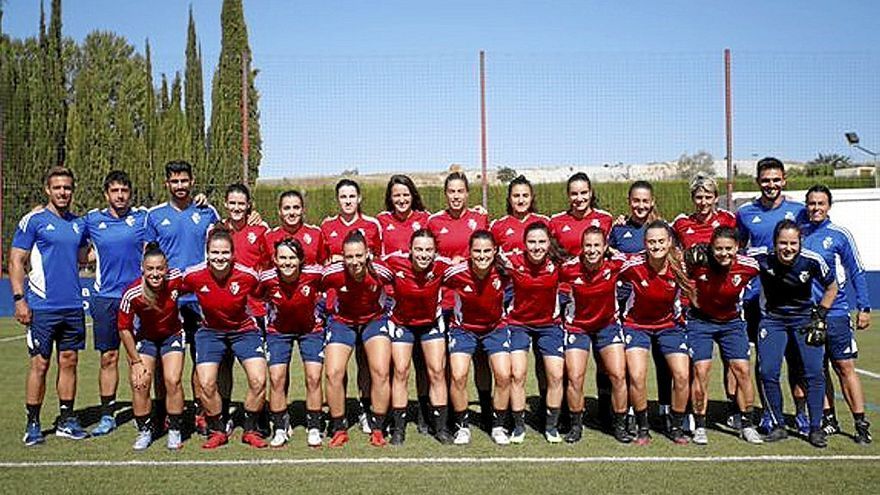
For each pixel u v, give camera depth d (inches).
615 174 717.3
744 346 251.9
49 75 984.3
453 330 256.7
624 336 254.4
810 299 250.7
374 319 255.0
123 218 268.8
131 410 306.8
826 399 261.1
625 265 247.9
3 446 249.1
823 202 254.8
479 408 309.6
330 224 290.5
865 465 222.8
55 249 255.1
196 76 1334.9
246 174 580.7
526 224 286.5
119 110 1176.2
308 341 254.7
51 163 964.6
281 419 251.8
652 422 279.9
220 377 265.0
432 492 199.6
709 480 209.0
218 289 241.8
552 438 252.5
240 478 212.8
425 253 241.8
